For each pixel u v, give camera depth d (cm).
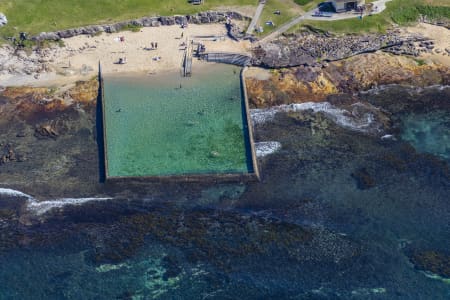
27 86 9469
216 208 7781
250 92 9212
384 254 7200
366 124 8806
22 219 7762
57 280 7112
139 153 8462
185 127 8775
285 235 7406
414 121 8869
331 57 9600
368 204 7756
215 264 7169
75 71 9638
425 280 6931
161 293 6938
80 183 8194
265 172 8175
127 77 9506
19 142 8762
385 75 9444
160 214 7738
